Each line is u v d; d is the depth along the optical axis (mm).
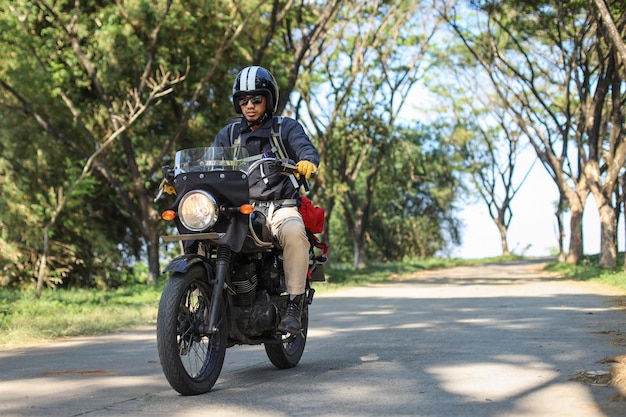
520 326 7953
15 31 17984
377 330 8148
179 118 21625
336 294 16656
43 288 19734
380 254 51688
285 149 5129
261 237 4867
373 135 30531
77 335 8922
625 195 19969
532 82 28812
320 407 3930
